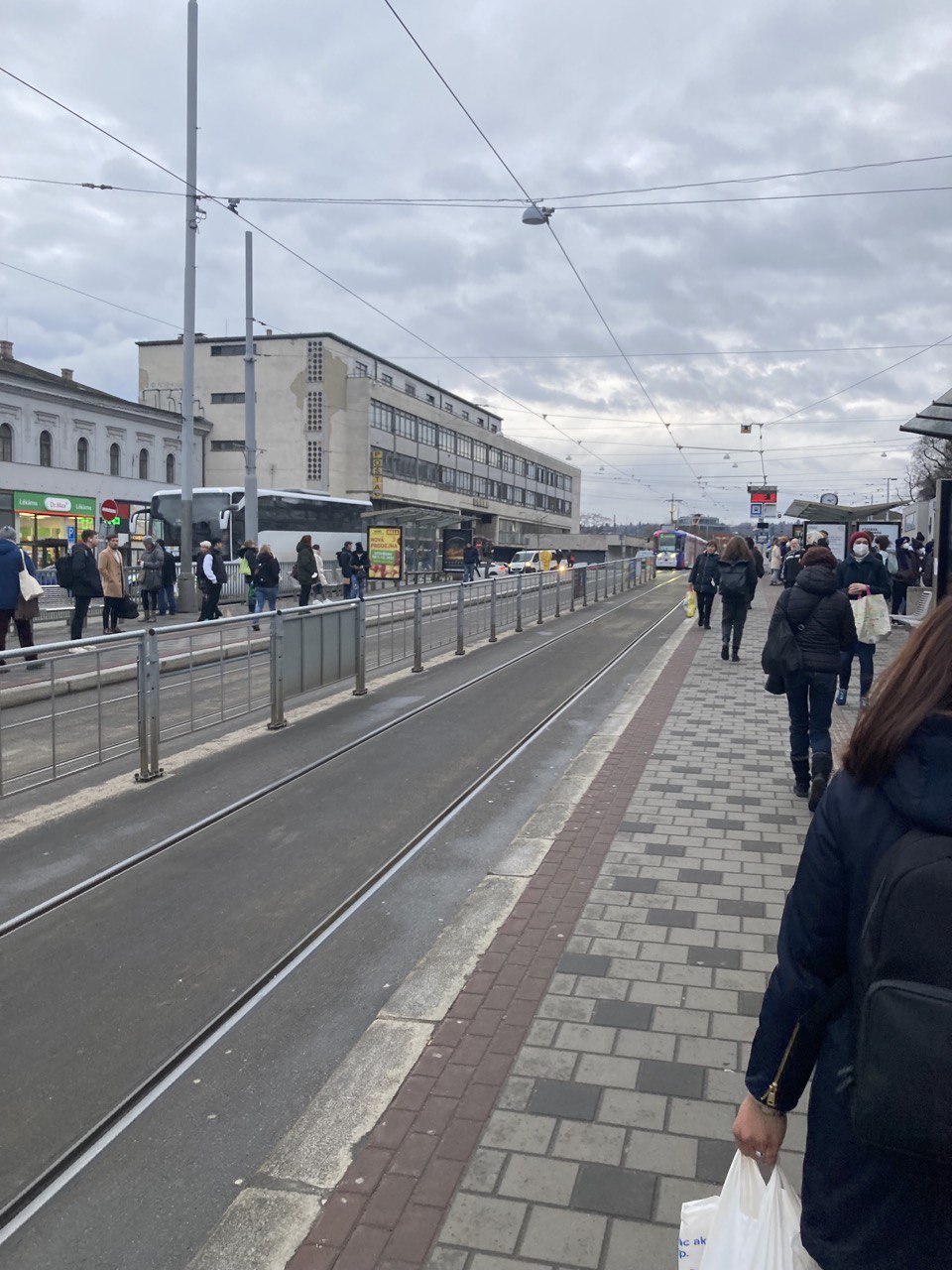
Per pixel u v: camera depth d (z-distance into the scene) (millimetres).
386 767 8586
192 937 5145
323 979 4676
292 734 9852
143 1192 3195
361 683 12227
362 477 64188
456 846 6543
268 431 63500
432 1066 3699
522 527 101125
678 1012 4047
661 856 5941
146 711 8078
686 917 5020
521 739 9633
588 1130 3273
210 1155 3379
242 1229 2959
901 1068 1454
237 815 7234
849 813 1701
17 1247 2959
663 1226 2822
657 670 14188
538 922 4988
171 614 24016
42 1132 3518
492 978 4383
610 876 5609
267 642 10023
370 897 5672
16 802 7539
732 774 7918
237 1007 4406
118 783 8047
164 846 6523
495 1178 3051
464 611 16672
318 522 38406
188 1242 2959
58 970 4781
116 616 17578
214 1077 3865
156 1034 4184
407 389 76250
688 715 10453
